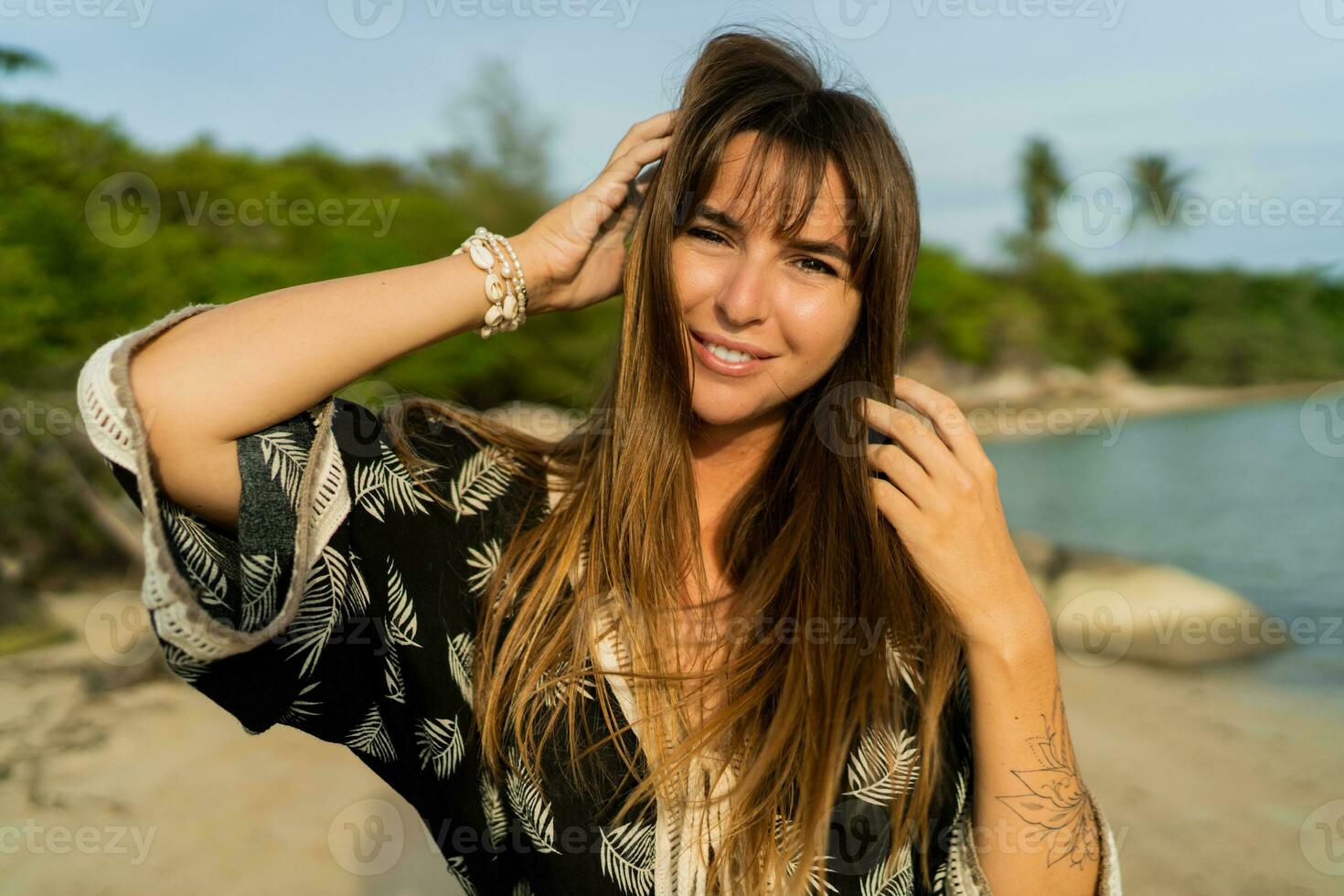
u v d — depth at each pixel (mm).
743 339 1184
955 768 1268
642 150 1234
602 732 1152
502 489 1279
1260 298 42031
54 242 10234
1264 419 29906
